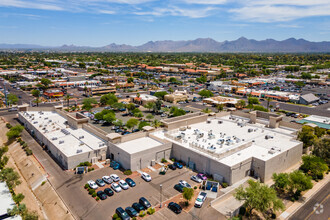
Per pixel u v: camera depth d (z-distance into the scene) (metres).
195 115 99.31
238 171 61.34
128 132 105.12
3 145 93.56
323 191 61.28
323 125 110.44
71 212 50.88
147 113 142.88
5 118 125.19
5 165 75.19
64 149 74.06
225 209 52.16
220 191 58.06
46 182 62.41
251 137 80.81
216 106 159.00
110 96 159.50
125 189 58.56
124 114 138.50
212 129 88.88
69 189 59.03
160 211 50.81
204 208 52.03
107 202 53.91
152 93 193.75
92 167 70.00
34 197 59.09
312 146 83.81
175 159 75.50
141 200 53.16
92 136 85.25
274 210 48.66
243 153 68.00
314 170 66.38
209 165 64.31
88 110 141.75
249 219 49.75
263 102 177.12
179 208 50.34
